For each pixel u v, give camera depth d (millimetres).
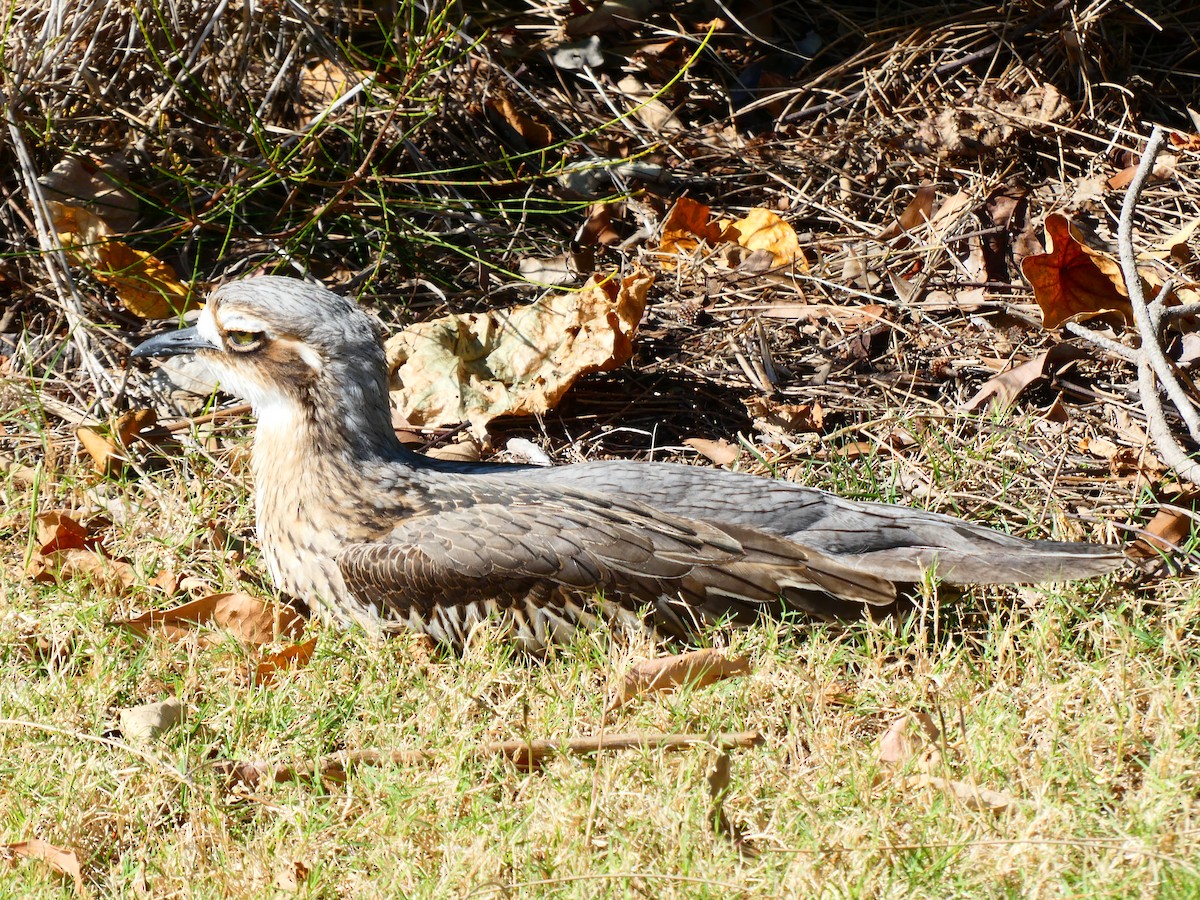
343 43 13844
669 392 12016
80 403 11664
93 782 7926
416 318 12680
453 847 7281
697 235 13570
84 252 12500
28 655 9148
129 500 10602
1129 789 7652
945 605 9273
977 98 14414
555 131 14656
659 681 8359
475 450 11188
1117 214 13312
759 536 8953
